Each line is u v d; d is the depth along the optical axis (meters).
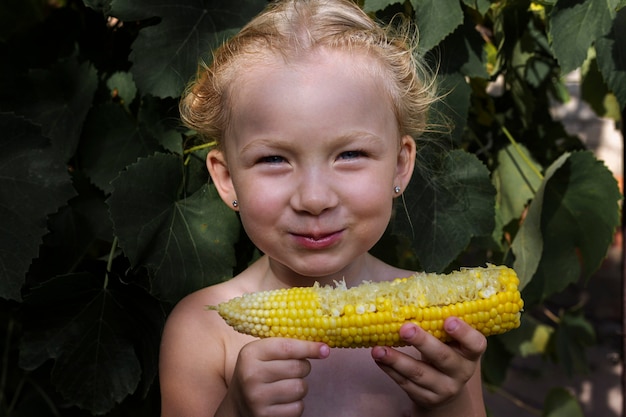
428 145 1.96
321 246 1.43
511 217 2.28
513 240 2.20
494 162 2.36
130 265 1.82
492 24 2.32
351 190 1.42
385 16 1.93
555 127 2.53
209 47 1.86
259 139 1.42
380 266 1.77
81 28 2.19
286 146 1.41
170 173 1.88
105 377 1.88
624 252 2.48
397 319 1.32
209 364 1.60
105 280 1.92
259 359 1.32
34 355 1.85
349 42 1.50
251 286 1.69
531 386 4.83
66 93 2.05
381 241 2.07
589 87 2.60
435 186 1.96
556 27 1.84
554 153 2.52
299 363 1.33
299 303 1.34
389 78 1.53
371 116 1.46
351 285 1.69
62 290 1.85
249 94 1.45
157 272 1.82
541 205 2.00
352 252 1.46
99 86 2.12
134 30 2.12
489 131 2.44
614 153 5.61
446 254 1.94
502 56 2.27
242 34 1.60
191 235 1.89
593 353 5.11
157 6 1.86
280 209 1.43
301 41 1.48
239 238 1.93
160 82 1.84
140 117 2.01
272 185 1.43
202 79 1.70
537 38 2.28
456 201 1.96
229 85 1.52
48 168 1.81
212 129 1.62
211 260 1.89
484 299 1.34
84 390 1.88
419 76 1.83
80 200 2.05
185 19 1.87
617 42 1.84
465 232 1.95
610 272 5.98
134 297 1.92
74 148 2.02
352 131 1.42
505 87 2.48
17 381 2.54
